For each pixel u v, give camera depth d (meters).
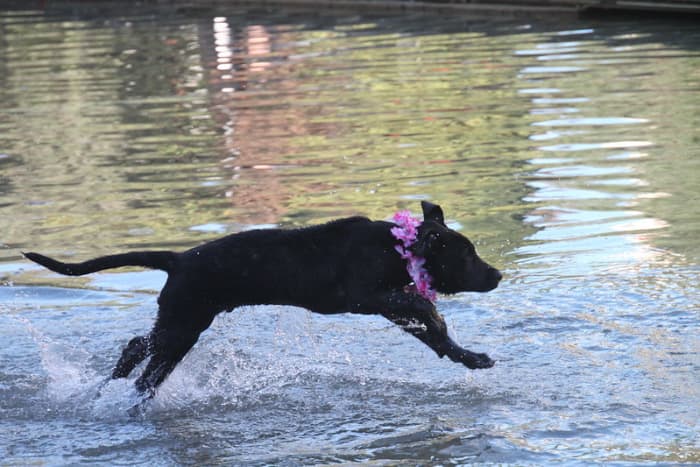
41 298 10.38
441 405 7.73
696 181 12.84
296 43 24.95
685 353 8.33
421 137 15.76
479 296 9.86
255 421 7.65
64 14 32.97
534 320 9.20
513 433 7.07
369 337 9.36
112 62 23.62
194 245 11.28
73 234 11.97
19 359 9.02
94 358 8.99
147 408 8.01
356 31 26.16
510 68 20.30
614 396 7.63
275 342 9.30
